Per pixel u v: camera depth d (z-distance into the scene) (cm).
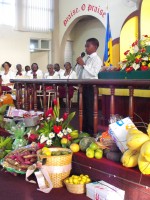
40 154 298
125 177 255
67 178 292
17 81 448
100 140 298
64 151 303
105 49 769
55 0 1077
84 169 296
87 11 966
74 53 1151
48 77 859
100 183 271
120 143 274
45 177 289
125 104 388
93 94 338
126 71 376
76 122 455
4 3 993
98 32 1038
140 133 250
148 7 663
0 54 996
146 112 359
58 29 1089
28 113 407
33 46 1070
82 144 307
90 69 453
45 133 336
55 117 350
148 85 262
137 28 681
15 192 282
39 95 510
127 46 701
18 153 337
